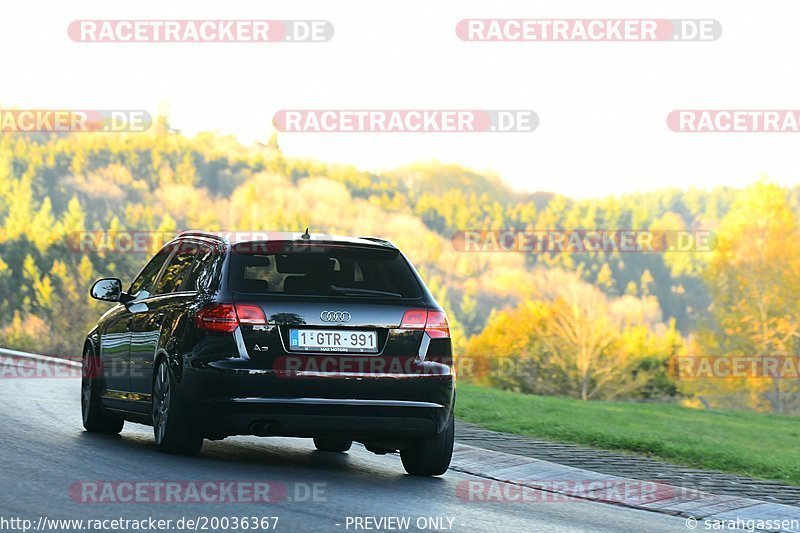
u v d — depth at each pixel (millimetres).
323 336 25000
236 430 24828
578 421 42938
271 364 24656
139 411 28031
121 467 23891
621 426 42594
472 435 36250
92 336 32188
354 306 25328
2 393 41281
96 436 30312
